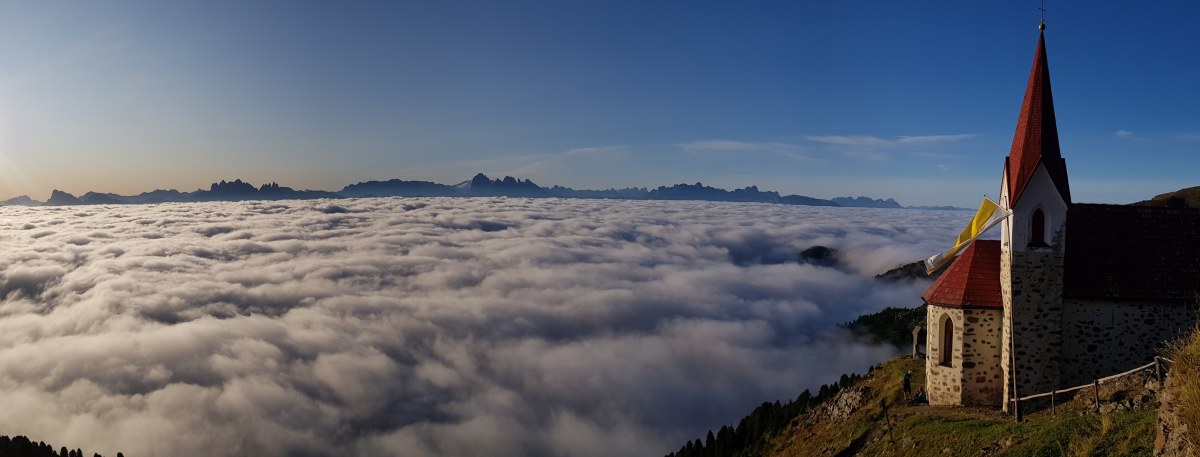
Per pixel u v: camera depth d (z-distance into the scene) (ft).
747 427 170.71
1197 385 55.83
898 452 98.68
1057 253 105.29
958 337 116.06
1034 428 82.53
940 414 108.06
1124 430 69.10
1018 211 105.91
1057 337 106.11
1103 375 106.93
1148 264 107.96
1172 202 313.94
